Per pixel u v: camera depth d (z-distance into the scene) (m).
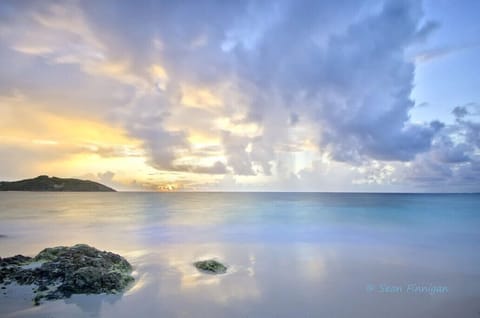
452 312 9.50
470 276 12.94
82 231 24.45
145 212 41.75
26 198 83.06
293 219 33.25
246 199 86.81
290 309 9.55
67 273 11.10
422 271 13.62
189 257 15.77
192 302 9.93
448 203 60.38
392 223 29.77
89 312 8.98
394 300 10.36
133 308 9.35
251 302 10.02
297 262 14.97
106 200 76.94
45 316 8.63
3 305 9.13
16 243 19.47
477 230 25.44
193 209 47.34
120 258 13.61
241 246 18.70
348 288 11.41
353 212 41.81
